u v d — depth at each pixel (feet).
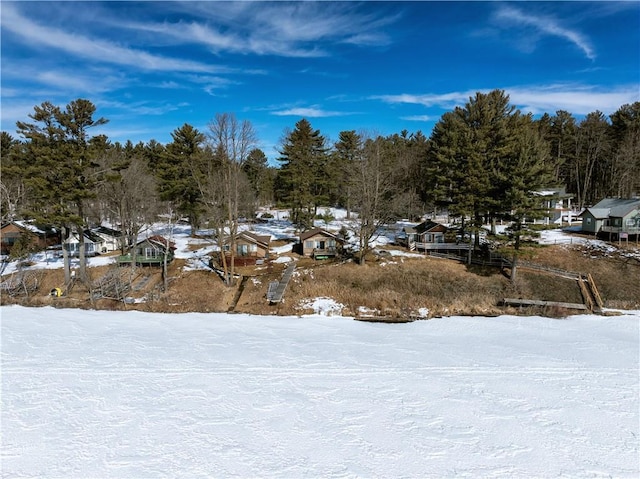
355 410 38.47
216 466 29.58
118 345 55.77
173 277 105.70
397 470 29.55
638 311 87.04
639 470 30.17
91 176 98.43
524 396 42.14
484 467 30.14
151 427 34.65
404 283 99.71
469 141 113.91
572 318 80.94
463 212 113.50
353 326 74.18
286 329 69.82
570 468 30.27
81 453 30.78
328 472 29.17
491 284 99.71
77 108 93.30
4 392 40.32
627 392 43.47
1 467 28.96
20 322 66.13
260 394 41.45
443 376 47.32
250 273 110.22
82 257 100.99
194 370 47.29
